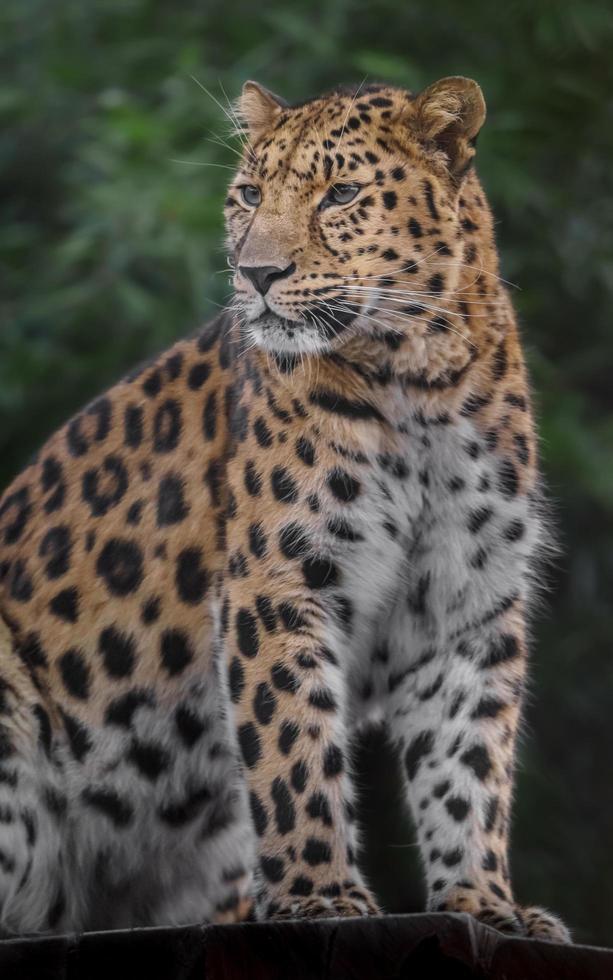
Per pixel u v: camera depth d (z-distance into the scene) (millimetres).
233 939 9070
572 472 24594
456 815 11672
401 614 12125
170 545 12375
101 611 12523
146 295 23906
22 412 24969
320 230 11586
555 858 25781
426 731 12047
